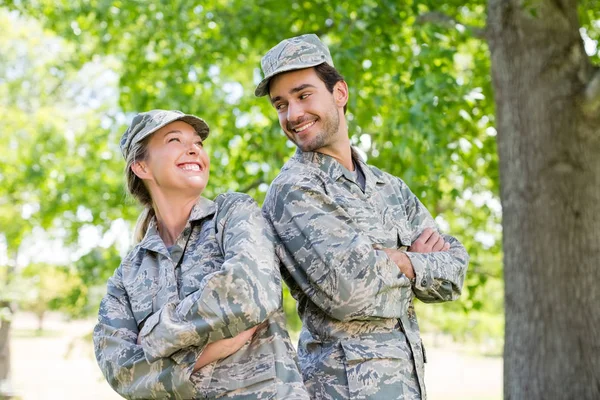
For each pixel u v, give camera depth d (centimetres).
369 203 278
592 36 726
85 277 1067
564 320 498
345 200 272
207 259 251
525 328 509
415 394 261
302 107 275
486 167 863
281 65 274
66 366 2748
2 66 1630
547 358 499
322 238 258
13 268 1745
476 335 2056
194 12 846
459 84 659
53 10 929
